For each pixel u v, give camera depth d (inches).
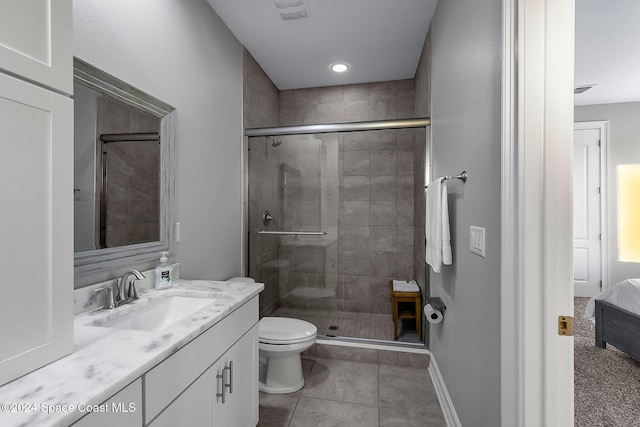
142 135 55.8
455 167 60.9
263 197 105.7
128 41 52.6
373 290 117.7
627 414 67.4
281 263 112.7
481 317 45.6
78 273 43.4
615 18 82.7
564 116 32.0
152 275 57.5
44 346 28.2
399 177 114.6
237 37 92.7
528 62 32.4
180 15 66.6
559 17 31.9
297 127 95.5
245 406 54.2
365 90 126.0
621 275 146.7
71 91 31.9
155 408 31.4
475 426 48.4
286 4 77.6
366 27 87.7
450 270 65.2
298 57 105.0
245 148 98.7
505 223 35.4
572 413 32.3
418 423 64.1
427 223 72.2
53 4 30.1
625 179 146.1
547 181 32.2
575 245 152.3
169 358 33.7
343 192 115.0
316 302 111.4
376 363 89.9
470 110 51.0
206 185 76.7
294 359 76.7
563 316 32.2
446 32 68.2
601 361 91.4
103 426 25.2
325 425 63.3
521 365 33.2
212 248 79.5
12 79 26.3
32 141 27.9
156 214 59.1
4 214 25.5
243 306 53.2
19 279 26.5
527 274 32.8
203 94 75.2
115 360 29.6
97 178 47.1
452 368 62.9
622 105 145.8
